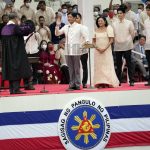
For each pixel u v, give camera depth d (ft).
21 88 70.95
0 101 62.75
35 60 76.18
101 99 64.75
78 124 64.08
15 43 64.39
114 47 71.20
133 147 65.62
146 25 69.62
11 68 64.03
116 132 65.10
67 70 80.18
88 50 69.56
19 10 88.38
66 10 87.81
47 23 88.53
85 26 68.74
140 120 65.62
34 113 63.36
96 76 69.10
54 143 63.67
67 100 63.98
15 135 63.05
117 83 69.15
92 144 64.44
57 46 84.23
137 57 81.97
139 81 82.23
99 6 99.86
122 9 70.49
